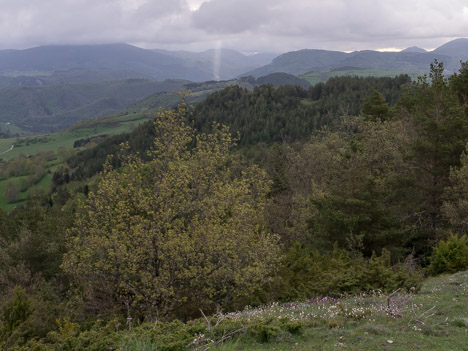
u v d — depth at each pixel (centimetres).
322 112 17275
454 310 1146
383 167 3772
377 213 2731
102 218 2402
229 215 2538
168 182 2330
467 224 2625
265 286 2017
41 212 5684
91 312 2142
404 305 1219
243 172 2934
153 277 2139
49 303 1998
